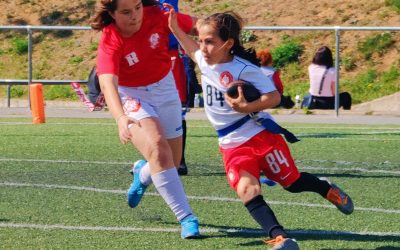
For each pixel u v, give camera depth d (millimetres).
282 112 39438
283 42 53562
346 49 52188
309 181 13578
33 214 15750
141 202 17000
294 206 16531
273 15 55781
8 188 18594
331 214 15750
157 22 14266
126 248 13133
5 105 53156
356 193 18125
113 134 30297
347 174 20953
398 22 53469
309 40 53469
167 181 13891
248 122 13039
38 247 13188
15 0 64250
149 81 14484
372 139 28656
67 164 22578
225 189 18719
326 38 53156
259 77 12984
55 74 57000
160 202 17016
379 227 14633
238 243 13477
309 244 13391
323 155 24656
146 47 14172
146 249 13070
